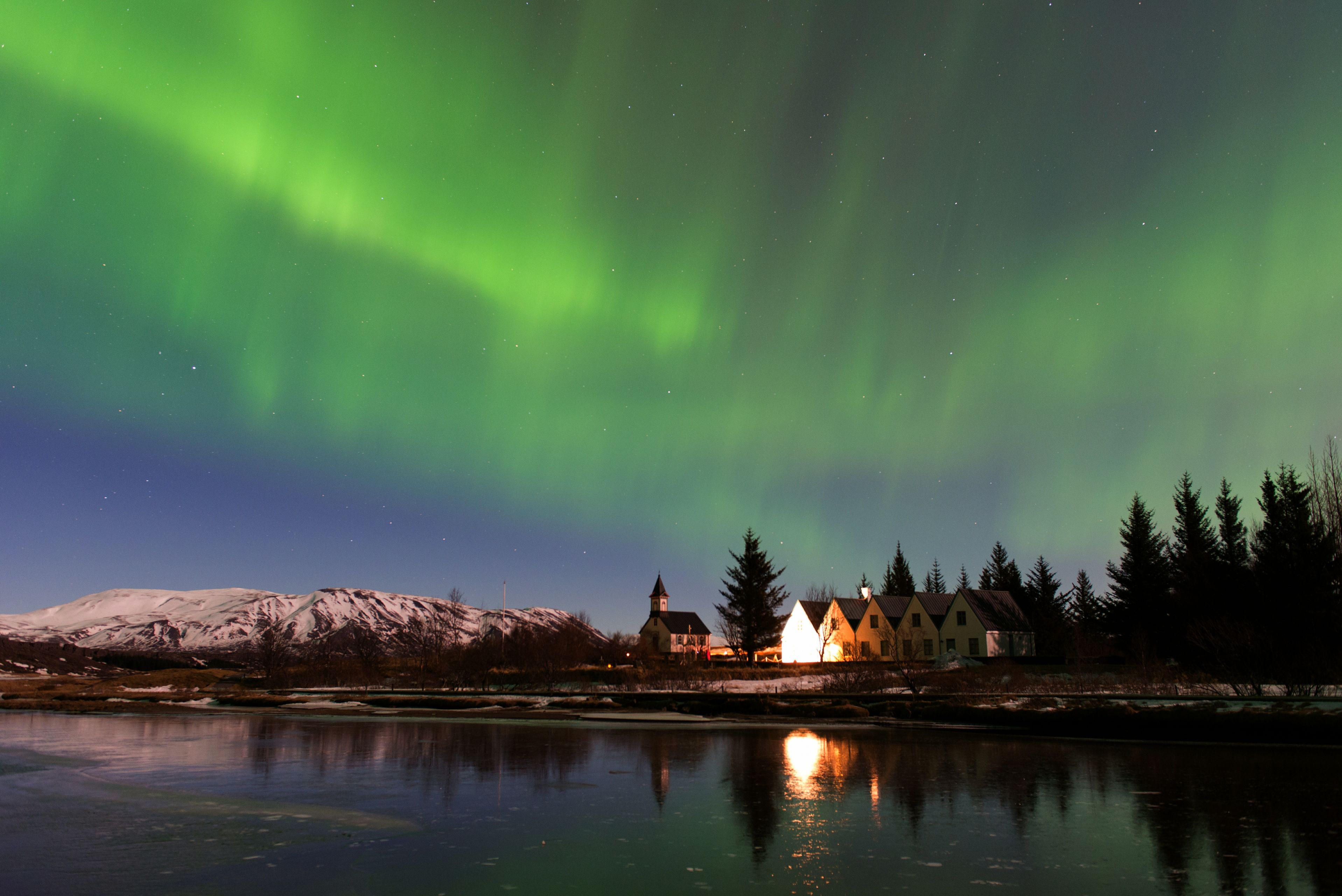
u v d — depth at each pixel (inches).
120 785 630.5
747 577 3201.3
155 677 2770.7
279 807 526.3
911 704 1301.7
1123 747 888.3
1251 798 551.2
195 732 1152.2
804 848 403.9
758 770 698.8
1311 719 909.8
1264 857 381.4
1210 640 1363.2
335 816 494.3
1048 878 343.6
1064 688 1389.0
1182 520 2389.3
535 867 366.3
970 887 329.7
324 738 1034.7
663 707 1502.2
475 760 781.3
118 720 1446.9
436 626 2979.8
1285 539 1700.3
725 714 1396.4
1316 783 618.8
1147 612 2214.6
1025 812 500.7
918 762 752.3
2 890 333.7
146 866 373.4
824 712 1360.7
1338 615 1433.3
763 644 3154.5
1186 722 971.9
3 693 2427.4
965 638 2728.8
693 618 4665.4
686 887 331.9
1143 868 360.2
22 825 471.5
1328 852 390.6
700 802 540.7
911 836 429.4
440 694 1873.8
